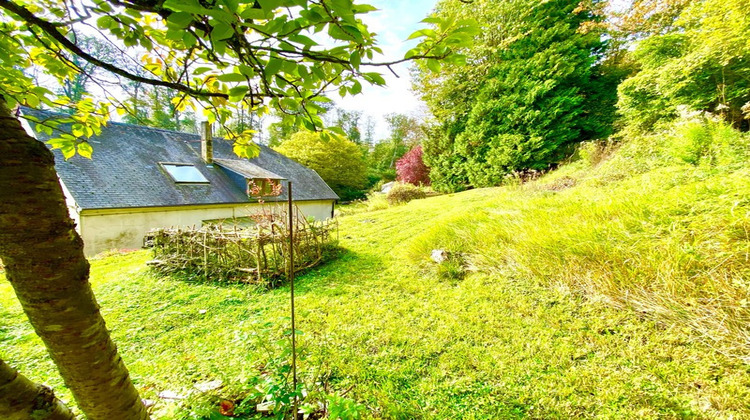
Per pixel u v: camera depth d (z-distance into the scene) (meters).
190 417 1.41
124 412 0.83
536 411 1.54
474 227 3.98
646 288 2.14
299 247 3.97
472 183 11.16
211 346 2.32
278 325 2.53
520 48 9.86
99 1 0.80
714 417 1.37
